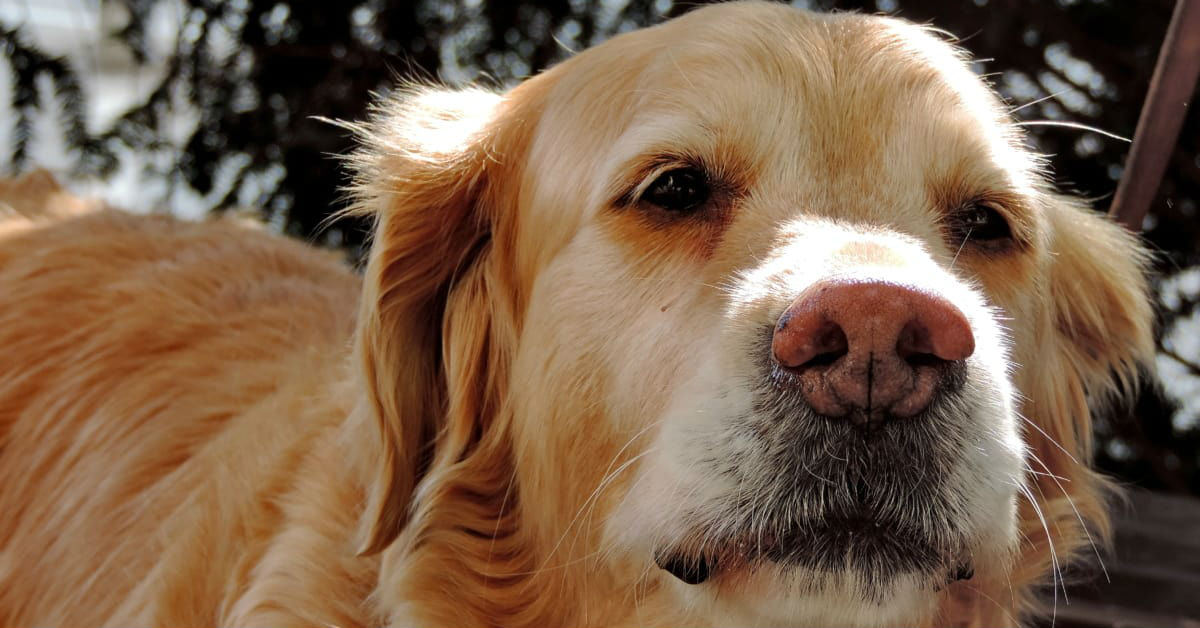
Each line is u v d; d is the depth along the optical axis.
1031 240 0.74
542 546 0.75
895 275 0.64
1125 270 0.82
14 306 0.91
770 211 0.71
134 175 1.29
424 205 0.77
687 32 0.74
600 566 0.73
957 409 0.67
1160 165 0.78
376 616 0.76
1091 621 0.90
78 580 0.83
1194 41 0.75
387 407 0.76
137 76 1.32
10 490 0.88
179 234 0.95
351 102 1.25
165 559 0.80
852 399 0.65
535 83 0.78
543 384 0.74
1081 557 0.86
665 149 0.71
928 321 0.64
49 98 1.25
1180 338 1.26
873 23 0.74
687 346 0.70
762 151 0.71
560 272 0.73
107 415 0.86
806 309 0.64
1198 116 1.16
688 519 0.68
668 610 0.73
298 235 1.29
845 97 0.71
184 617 0.78
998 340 0.69
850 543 0.67
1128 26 1.19
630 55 0.75
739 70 0.72
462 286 0.78
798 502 0.67
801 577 0.68
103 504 0.84
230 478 0.80
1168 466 1.31
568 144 0.75
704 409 0.68
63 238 0.94
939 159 0.72
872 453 0.66
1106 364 0.83
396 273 0.77
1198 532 1.03
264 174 1.30
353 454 0.77
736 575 0.69
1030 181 0.77
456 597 0.76
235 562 0.78
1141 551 0.99
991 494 0.67
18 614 0.86
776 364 0.66
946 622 0.76
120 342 0.88
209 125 1.28
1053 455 0.79
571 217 0.74
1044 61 1.21
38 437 0.88
